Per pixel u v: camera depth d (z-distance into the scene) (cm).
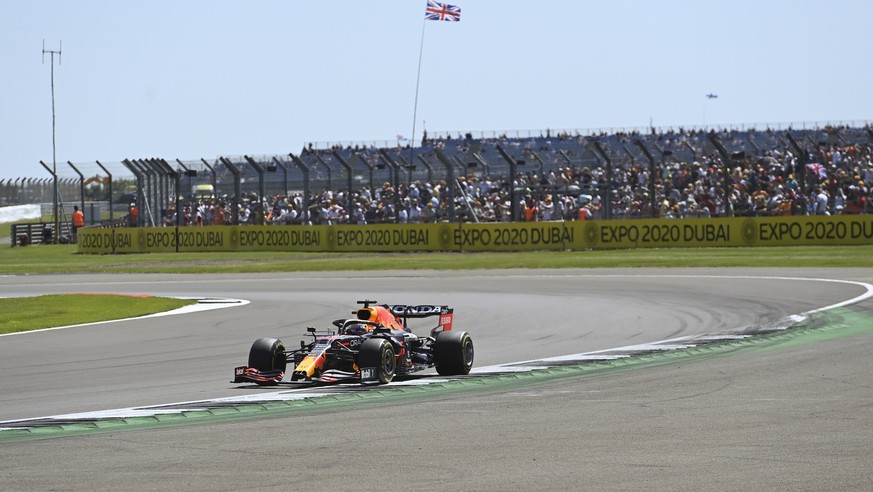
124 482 1716
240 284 8144
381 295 6531
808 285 6028
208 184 13288
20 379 3238
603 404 2461
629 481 1669
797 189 11025
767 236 9919
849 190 10575
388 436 2098
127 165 13500
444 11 11594
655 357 3344
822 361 3127
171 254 12725
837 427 2105
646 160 12938
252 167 12669
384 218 12112
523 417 2303
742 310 4847
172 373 3294
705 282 6550
